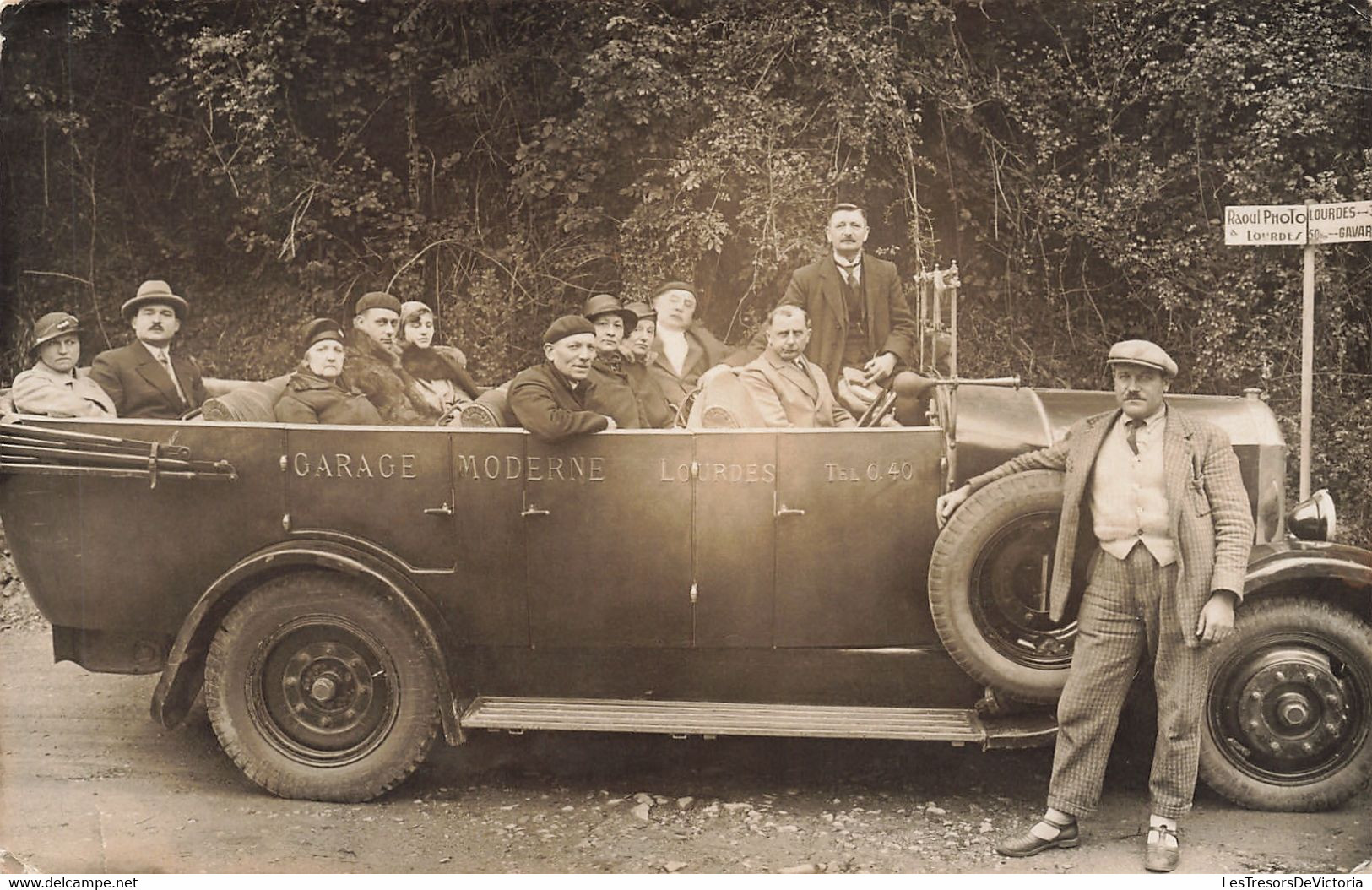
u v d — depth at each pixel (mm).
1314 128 4145
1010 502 3430
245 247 4527
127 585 3801
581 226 4434
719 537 3643
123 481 3770
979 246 4309
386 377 4383
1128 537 3273
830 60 4250
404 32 4465
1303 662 3551
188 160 4516
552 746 4164
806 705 3721
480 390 4539
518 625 3740
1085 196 4285
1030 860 3438
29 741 4258
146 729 4402
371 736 3777
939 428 3604
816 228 4258
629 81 4312
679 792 3928
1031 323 4309
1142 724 3926
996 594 3512
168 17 4465
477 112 4473
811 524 3621
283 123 4512
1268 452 3830
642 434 3639
